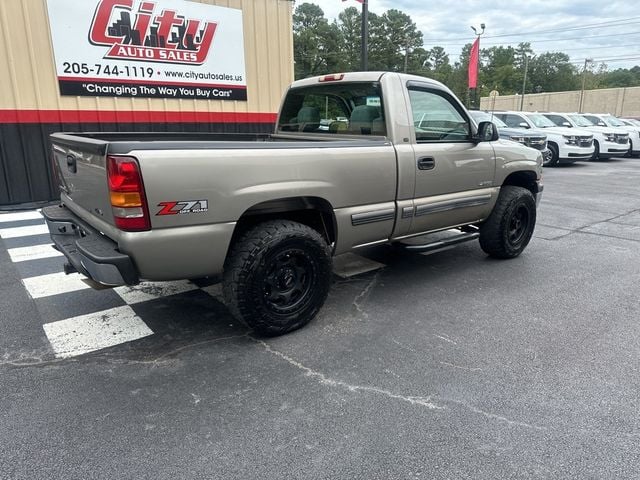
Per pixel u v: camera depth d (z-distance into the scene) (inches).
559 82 3617.1
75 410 100.3
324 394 106.7
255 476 82.6
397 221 156.0
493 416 98.9
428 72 2938.0
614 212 318.3
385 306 155.8
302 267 134.4
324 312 150.6
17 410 100.0
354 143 142.0
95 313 148.6
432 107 163.8
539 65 3710.6
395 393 106.9
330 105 173.6
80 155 121.8
